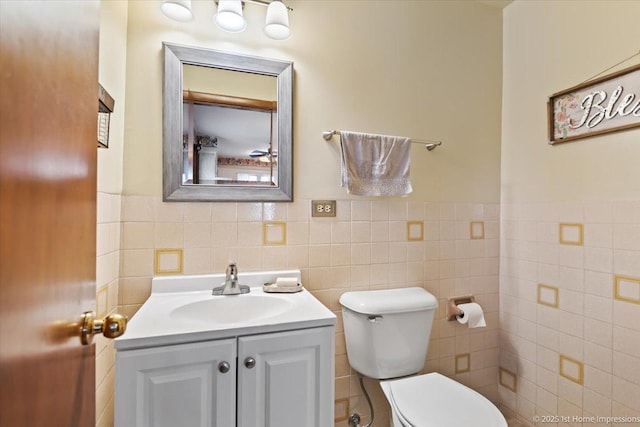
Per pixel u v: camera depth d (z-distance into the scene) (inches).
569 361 58.2
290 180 56.9
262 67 55.4
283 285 51.5
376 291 61.9
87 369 24.4
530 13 66.9
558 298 60.4
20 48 14.8
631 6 50.1
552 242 61.7
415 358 57.4
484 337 71.7
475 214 71.1
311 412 39.4
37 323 16.9
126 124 49.3
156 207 50.6
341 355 60.6
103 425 44.4
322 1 60.2
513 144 70.2
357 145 59.2
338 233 60.7
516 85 69.9
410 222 65.9
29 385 16.0
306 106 58.8
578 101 57.2
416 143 66.6
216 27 53.8
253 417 37.2
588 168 55.7
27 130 15.6
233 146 54.3
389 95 64.6
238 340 36.7
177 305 44.8
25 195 15.6
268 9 52.1
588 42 55.9
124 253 49.2
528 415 65.6
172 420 34.3
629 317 49.8
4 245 13.9
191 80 52.3
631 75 49.6
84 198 23.5
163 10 47.8
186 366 34.9
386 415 63.4
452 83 69.5
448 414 44.5
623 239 50.7
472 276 70.7
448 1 69.5
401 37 65.7
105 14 42.8
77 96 21.7
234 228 54.3
